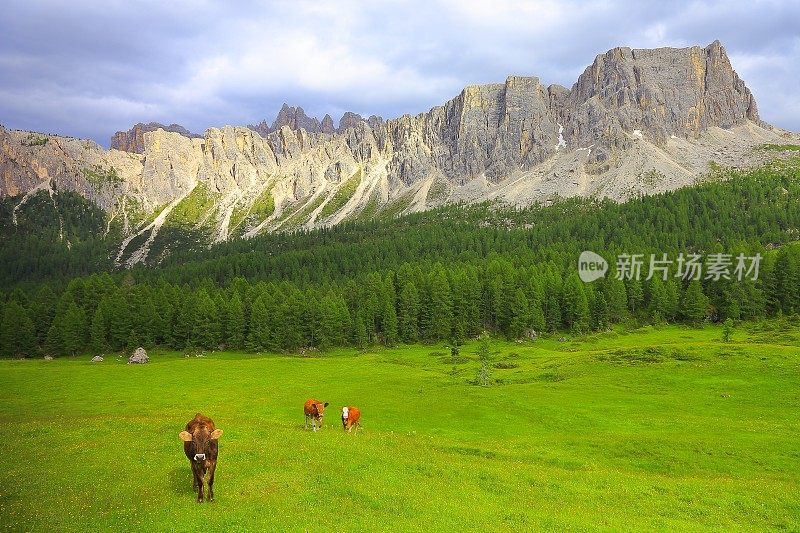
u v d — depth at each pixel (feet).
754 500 103.76
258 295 535.19
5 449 101.45
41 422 134.31
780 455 143.02
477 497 89.45
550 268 566.77
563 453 143.13
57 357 435.94
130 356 431.43
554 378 272.10
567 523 80.74
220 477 85.81
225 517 69.67
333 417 189.26
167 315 464.24
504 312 500.74
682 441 153.89
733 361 275.59
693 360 286.46
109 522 66.85
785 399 210.59
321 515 73.05
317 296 533.96
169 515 69.36
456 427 176.35
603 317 490.49
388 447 120.57
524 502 90.33
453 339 480.23
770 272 488.44
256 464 94.32
